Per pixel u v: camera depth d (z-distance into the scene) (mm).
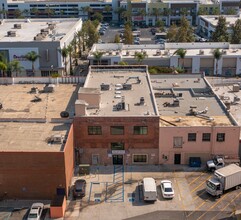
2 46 152000
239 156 88625
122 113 86562
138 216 70312
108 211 71750
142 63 151000
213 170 83438
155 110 87688
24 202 74375
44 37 162375
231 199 74500
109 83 105375
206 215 70250
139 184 79625
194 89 107688
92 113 86500
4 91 104500
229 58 152875
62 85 108562
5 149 74812
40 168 73500
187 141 85438
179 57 150250
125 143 85500
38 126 84125
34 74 154125
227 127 84438
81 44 197250
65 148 73938
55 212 69750
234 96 120062
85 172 83125
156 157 86562
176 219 69375
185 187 78438
